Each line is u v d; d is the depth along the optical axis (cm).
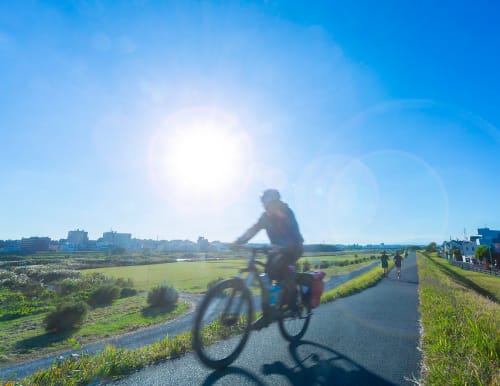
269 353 421
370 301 1035
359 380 341
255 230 425
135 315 1967
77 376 345
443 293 1260
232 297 389
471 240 13825
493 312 792
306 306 480
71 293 3266
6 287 3688
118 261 8531
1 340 1459
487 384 326
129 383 323
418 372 371
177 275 4775
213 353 384
